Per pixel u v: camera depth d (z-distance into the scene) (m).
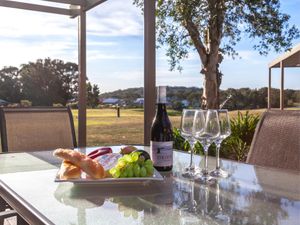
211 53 5.45
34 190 1.07
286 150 1.58
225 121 1.32
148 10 3.05
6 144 2.18
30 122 2.29
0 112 2.22
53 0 3.95
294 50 5.80
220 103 5.86
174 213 0.86
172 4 5.38
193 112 1.32
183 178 1.23
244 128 4.98
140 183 1.13
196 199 0.98
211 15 5.08
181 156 1.74
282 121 1.64
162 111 1.33
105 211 0.88
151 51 3.07
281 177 1.26
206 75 5.54
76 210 0.88
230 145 4.46
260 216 0.84
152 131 1.32
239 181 1.19
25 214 0.92
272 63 6.84
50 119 2.35
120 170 1.11
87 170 1.09
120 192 1.05
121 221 0.80
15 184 1.15
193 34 5.38
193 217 0.83
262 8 5.43
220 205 0.92
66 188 1.09
